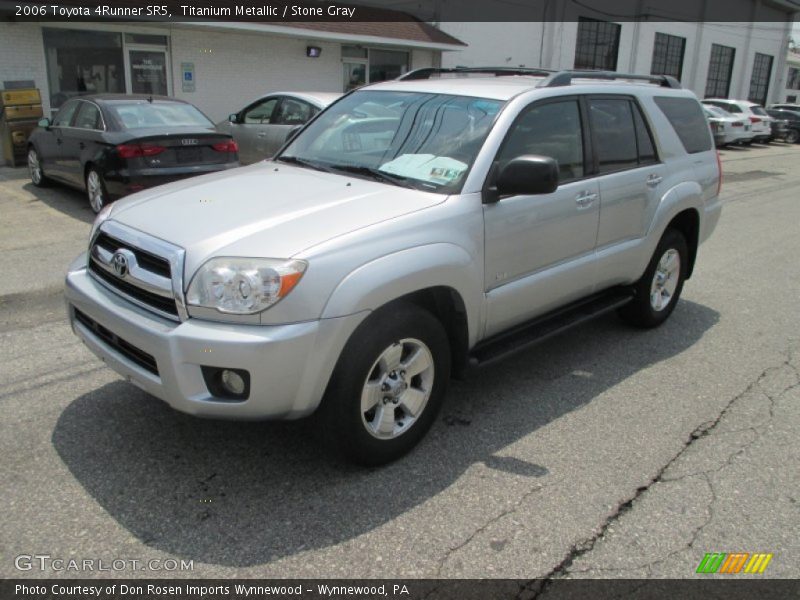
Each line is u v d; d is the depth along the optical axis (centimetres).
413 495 321
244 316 285
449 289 346
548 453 363
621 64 2709
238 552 279
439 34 1909
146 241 314
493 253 370
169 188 385
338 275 296
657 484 337
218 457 346
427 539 291
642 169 484
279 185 373
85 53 1347
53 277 630
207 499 312
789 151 2544
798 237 947
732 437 386
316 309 290
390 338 320
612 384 451
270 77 1628
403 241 321
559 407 416
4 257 691
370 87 469
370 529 296
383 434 335
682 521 309
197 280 290
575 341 527
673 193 511
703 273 746
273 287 284
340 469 339
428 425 360
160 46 1440
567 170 423
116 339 324
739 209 1181
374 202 341
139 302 314
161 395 302
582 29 2489
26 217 866
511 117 384
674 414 412
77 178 913
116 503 307
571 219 420
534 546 289
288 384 291
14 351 465
